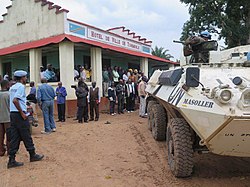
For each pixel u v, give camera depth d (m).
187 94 5.08
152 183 5.15
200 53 7.45
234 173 5.59
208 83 5.14
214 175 5.49
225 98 4.43
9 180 5.53
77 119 12.77
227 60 6.80
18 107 6.28
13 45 18.02
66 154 7.29
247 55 6.27
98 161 6.61
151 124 9.39
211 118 4.39
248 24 20.77
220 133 4.37
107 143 8.30
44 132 10.07
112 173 5.76
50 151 7.61
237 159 6.47
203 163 6.22
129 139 8.73
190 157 5.15
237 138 4.41
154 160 6.56
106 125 11.27
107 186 5.07
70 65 14.32
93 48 15.91
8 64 20.41
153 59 21.42
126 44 20.08
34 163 6.59
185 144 5.16
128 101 16.42
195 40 7.34
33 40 16.75
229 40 20.89
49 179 5.52
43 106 10.02
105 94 16.62
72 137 9.23
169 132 5.73
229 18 20.69
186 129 5.27
